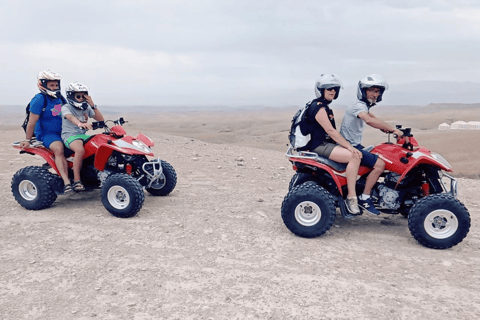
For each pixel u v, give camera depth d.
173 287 3.73
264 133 175.50
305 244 4.85
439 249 4.73
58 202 6.65
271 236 5.11
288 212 5.02
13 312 3.29
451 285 3.84
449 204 4.61
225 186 8.02
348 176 4.90
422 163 4.98
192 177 8.86
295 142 5.12
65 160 6.12
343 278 3.95
